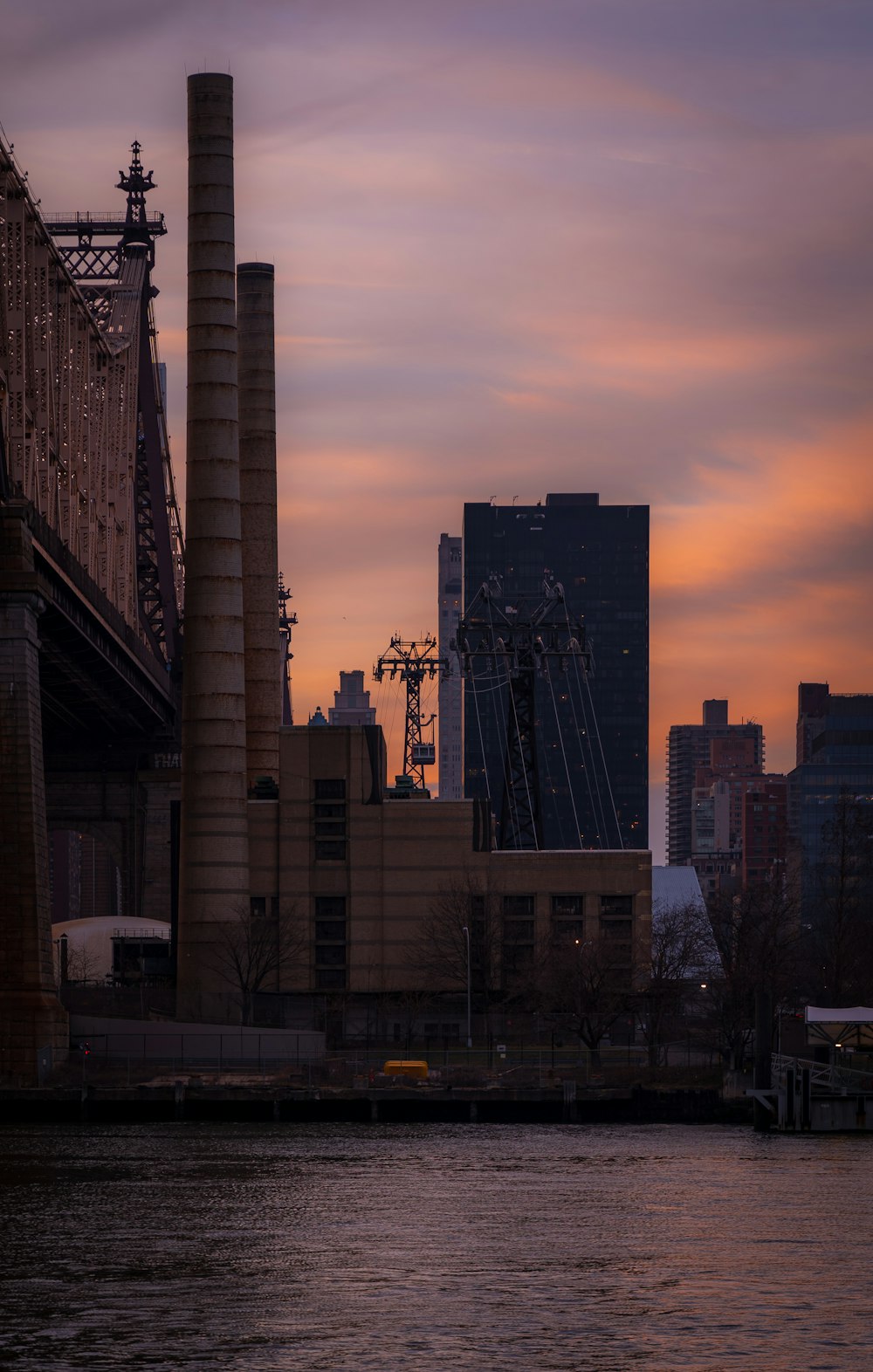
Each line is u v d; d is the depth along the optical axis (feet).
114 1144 361.10
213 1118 406.00
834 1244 251.80
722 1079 424.87
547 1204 284.82
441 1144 363.76
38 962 427.74
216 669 558.15
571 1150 354.33
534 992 505.25
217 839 554.05
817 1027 433.48
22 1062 420.77
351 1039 507.30
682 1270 233.55
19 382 463.83
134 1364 188.55
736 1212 277.44
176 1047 444.96
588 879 556.51
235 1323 204.95
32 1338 198.49
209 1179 309.83
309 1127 396.37
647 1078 439.22
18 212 468.34
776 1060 406.41
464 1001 539.70
